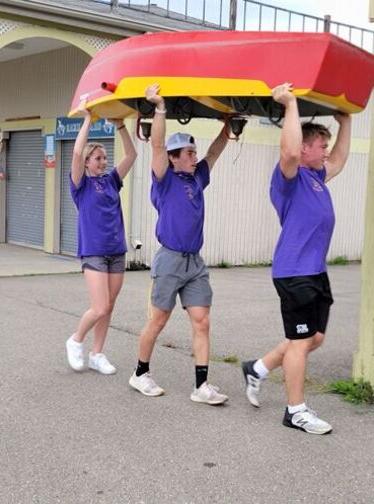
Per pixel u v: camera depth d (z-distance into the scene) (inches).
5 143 632.4
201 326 199.2
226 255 543.8
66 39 446.3
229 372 234.2
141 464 158.6
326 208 175.3
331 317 339.3
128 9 457.1
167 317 201.9
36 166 595.2
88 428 179.5
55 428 179.0
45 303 352.8
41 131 585.6
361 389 207.3
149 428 180.1
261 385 217.8
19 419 184.7
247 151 544.7
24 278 438.0
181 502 141.6
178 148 195.3
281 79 160.7
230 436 175.3
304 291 172.2
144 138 212.7
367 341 209.8
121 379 221.9
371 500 143.7
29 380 218.8
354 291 437.7
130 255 488.4
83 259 220.8
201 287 198.2
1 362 238.7
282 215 176.9
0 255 545.3
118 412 191.5
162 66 178.2
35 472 153.9
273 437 175.0
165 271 196.1
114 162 491.8
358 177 625.6
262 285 442.9
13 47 548.4
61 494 144.3
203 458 162.2
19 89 609.6
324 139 176.7
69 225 558.9
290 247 173.9
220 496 144.2
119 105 200.5
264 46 162.4
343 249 624.7
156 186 196.5
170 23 475.2
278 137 561.0
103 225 217.2
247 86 164.9
